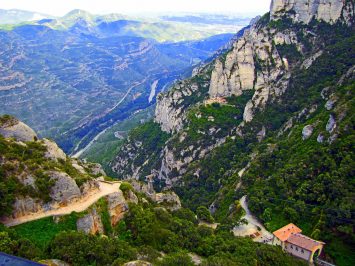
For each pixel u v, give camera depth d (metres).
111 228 124.69
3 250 96.12
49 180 119.62
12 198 111.81
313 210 165.88
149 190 177.88
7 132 133.75
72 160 157.50
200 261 123.19
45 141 138.50
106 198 128.50
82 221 115.94
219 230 165.75
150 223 131.38
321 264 145.25
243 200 197.88
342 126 185.50
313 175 180.75
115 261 101.38
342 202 159.00
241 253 131.88
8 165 116.50
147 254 112.25
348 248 148.50
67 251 102.94
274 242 158.62
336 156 178.12
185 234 138.50
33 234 109.19
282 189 184.75
